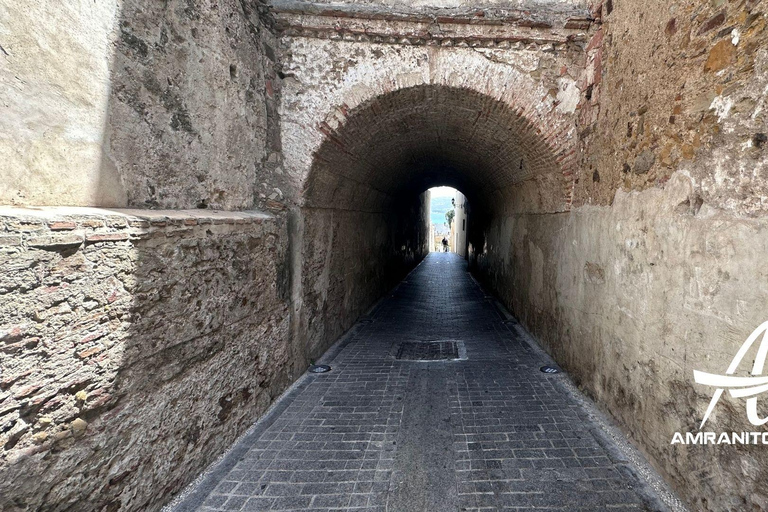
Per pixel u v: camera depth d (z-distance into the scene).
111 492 1.94
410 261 15.60
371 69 4.24
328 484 2.57
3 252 1.42
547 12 3.94
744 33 1.84
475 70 4.21
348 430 3.26
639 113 2.84
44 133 1.75
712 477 2.05
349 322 6.66
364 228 7.56
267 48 4.01
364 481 2.60
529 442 3.02
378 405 3.72
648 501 2.35
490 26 4.06
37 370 1.56
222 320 2.90
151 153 2.43
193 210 2.82
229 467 2.75
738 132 1.86
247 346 3.28
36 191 1.71
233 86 3.37
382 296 9.64
